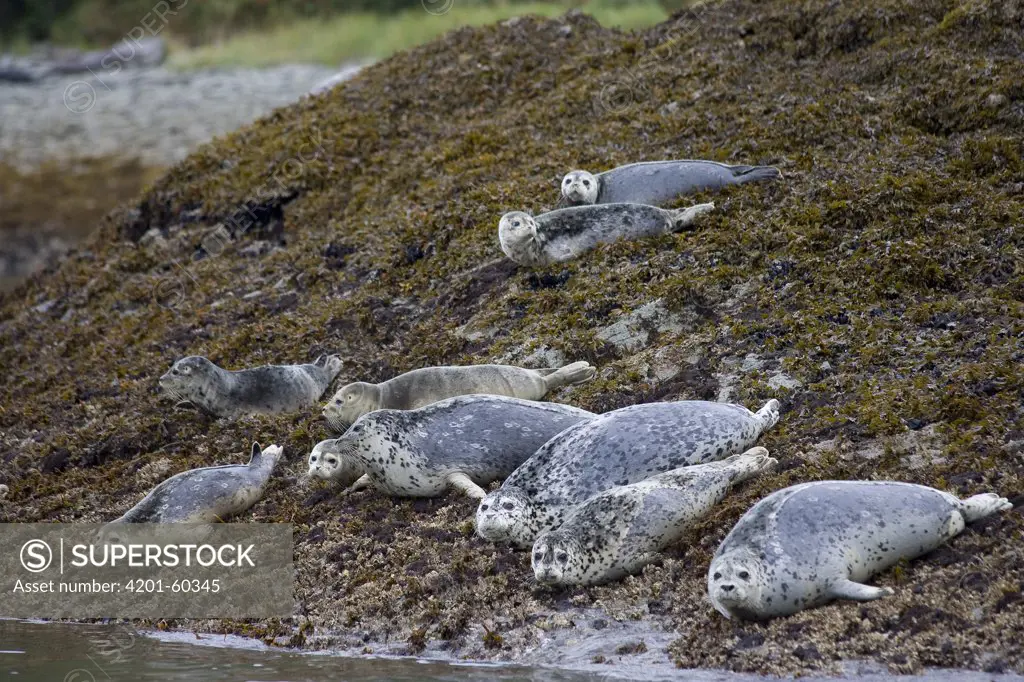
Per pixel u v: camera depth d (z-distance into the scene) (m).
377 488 30.11
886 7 49.31
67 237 93.31
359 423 29.66
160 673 23.77
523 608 24.42
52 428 39.97
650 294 35.50
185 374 36.19
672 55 53.38
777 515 22.95
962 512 23.30
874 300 32.81
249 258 50.41
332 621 25.75
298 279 45.44
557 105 52.00
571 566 24.25
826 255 35.12
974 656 20.22
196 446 35.59
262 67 126.88
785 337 31.92
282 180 54.00
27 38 156.50
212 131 107.88
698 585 23.73
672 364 32.34
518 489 26.72
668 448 27.05
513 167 47.59
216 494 30.66
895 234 35.09
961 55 45.25
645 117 48.06
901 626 21.19
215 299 46.75
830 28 49.62
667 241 37.91
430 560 26.50
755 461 26.62
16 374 46.66
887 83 45.47
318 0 140.00
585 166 45.41
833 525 22.72
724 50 51.62
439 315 38.94
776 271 35.00
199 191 56.28
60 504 34.50
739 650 21.61
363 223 47.44
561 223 38.94
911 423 27.27
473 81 57.28
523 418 29.67
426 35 119.75
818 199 37.84
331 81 65.44
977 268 33.03
